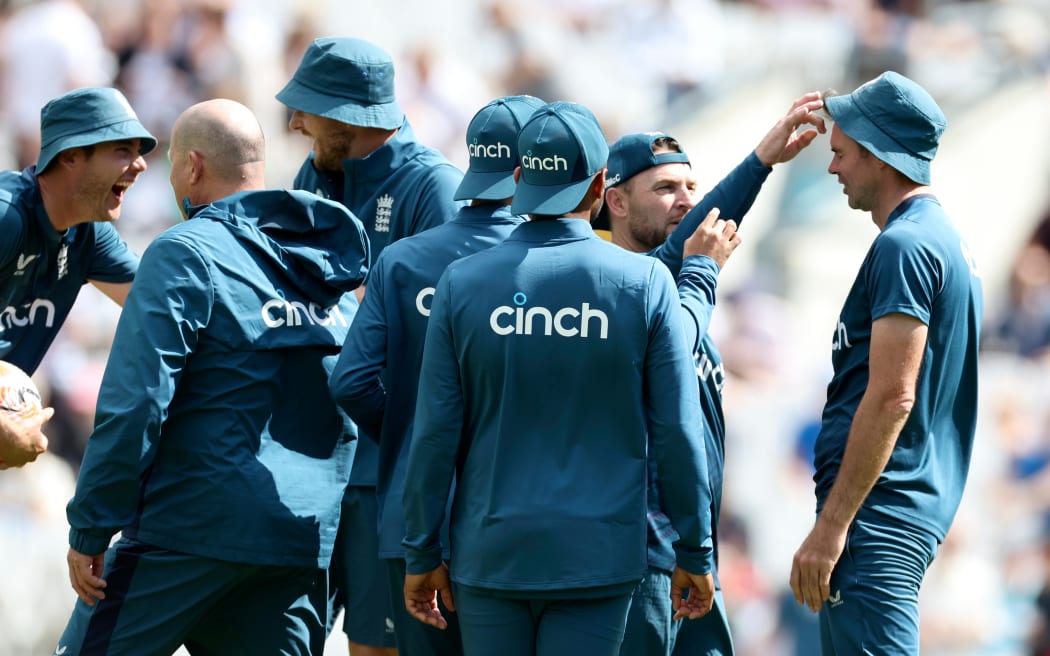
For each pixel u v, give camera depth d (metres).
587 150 15.21
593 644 15.09
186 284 16.12
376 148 19.22
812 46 54.69
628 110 54.25
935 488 16.91
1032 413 46.34
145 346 15.88
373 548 18.06
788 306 48.44
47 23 47.53
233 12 50.19
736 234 17.41
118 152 17.80
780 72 54.50
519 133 15.59
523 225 15.42
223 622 17.28
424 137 50.03
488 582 15.11
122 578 16.59
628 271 15.12
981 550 42.66
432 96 50.75
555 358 15.00
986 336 49.81
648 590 16.97
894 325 16.22
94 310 42.19
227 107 17.22
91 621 16.55
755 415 43.78
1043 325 49.50
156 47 49.25
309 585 17.30
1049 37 55.69
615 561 14.95
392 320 16.61
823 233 49.91
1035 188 52.00
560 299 15.03
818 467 17.47
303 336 16.91
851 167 17.33
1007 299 50.38
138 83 48.72
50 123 17.64
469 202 19.12
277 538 16.58
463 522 15.41
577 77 54.38
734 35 56.69
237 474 16.44
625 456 15.16
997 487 44.31
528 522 14.95
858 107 17.19
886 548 16.66
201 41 49.09
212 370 16.45
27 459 17.39
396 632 17.03
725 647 18.83
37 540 33.38
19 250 17.83
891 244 16.39
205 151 16.97
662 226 19.16
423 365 15.42
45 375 39.88
